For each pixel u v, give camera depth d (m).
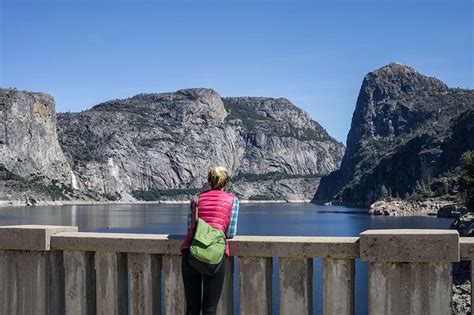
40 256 7.97
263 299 7.23
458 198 175.88
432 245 6.70
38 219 182.25
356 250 6.96
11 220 173.75
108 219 187.00
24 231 7.94
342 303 7.02
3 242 8.02
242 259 7.32
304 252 7.08
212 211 7.04
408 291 6.82
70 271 7.93
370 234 6.86
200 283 7.14
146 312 7.61
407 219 159.00
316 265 47.91
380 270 6.90
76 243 7.82
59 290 8.02
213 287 6.98
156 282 7.63
